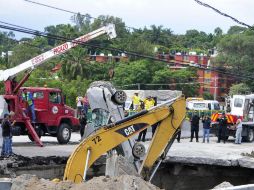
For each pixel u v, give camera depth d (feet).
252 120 134.82
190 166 95.76
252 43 344.28
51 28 339.57
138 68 335.88
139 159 67.82
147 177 67.36
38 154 92.53
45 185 45.16
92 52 367.04
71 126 115.55
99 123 69.67
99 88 69.46
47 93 111.14
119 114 69.51
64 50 110.63
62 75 327.47
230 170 95.45
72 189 44.80
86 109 129.80
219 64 350.23
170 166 95.61
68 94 234.99
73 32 319.47
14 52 321.93
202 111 162.81
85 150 61.00
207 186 97.09
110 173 61.57
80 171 60.23
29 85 223.51
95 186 44.52
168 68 355.56
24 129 106.52
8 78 106.11
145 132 113.50
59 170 86.48
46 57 109.70
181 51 409.28
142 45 352.69
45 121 110.32
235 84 349.61
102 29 109.91
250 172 94.63
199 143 123.44
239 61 339.98
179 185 96.22
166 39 447.01
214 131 134.51
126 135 63.87
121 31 362.74
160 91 177.58
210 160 93.09
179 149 106.22
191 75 354.54
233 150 107.76
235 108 135.23
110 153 65.36
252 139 134.62
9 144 87.35
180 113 67.87
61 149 101.60
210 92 378.94
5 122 87.30
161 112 66.74
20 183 45.03
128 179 44.34
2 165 79.00
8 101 103.35
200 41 549.13
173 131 67.67
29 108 107.55
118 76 333.01
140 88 335.26
